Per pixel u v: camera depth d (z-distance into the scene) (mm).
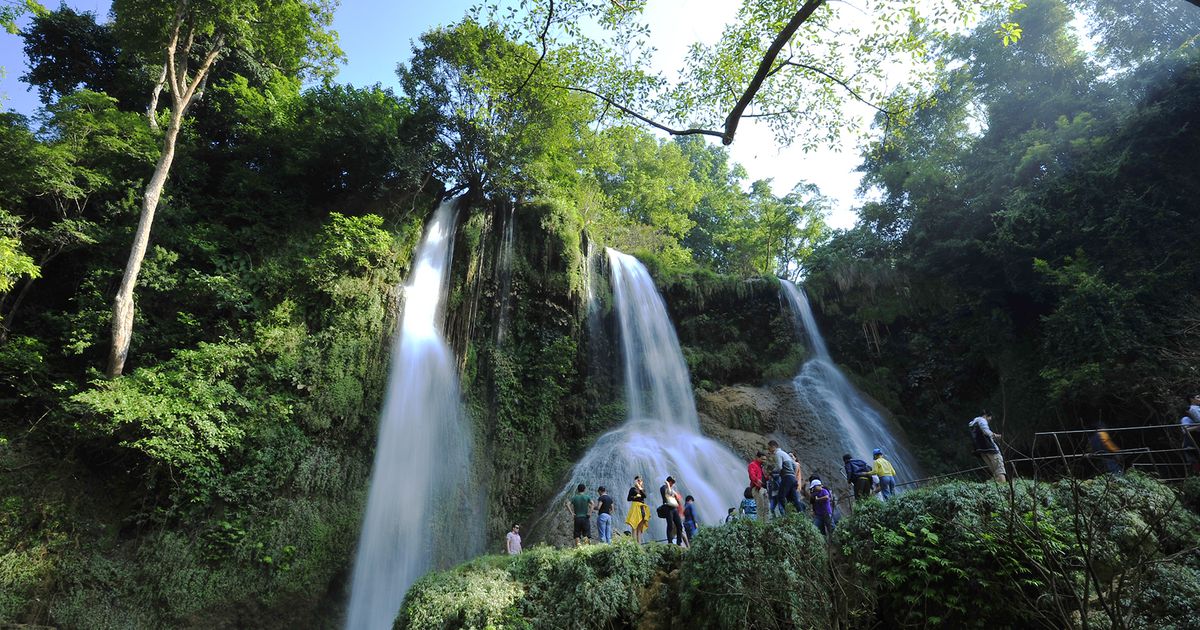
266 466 15391
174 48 18547
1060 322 17297
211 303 17250
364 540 16078
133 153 18359
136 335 16062
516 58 13180
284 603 14445
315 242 19328
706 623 7820
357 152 21328
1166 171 17469
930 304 24781
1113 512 6824
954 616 6918
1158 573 6281
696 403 22828
